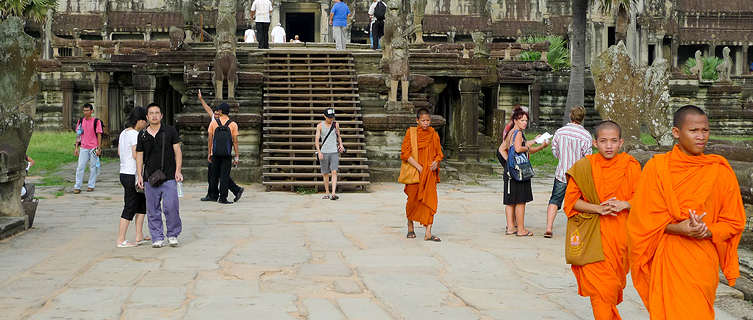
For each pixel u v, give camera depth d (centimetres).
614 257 448
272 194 1384
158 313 527
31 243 822
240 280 638
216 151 1216
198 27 2133
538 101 3134
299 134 1609
